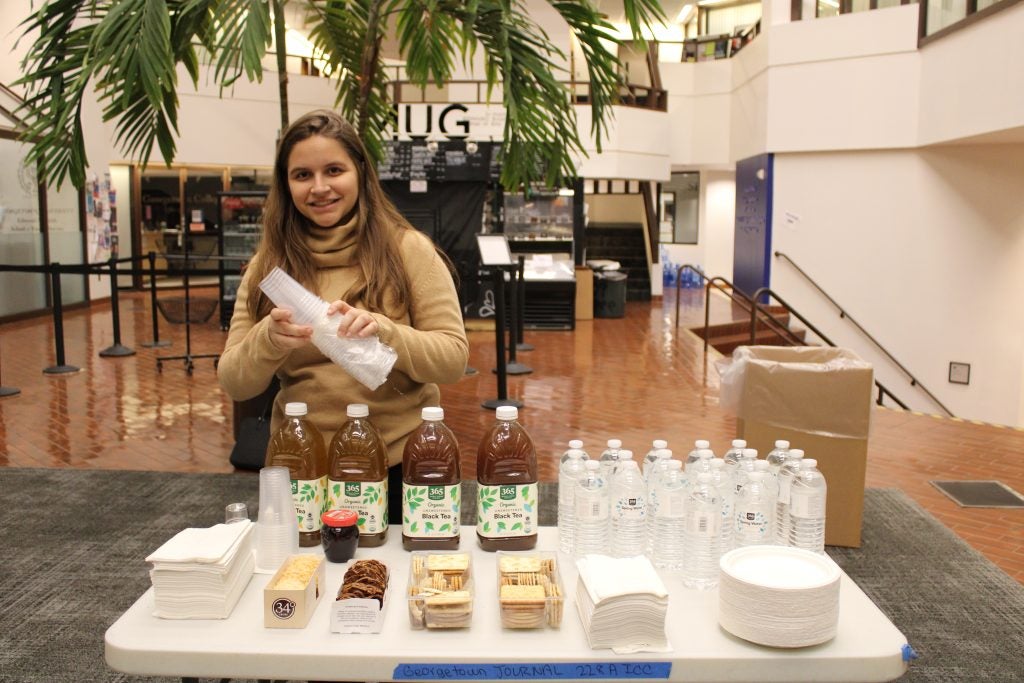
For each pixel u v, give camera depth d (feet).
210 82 48.34
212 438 18.49
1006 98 28.50
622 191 50.06
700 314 44.73
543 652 4.62
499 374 22.06
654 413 21.70
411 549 5.86
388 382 6.45
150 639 4.70
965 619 10.21
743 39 48.93
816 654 4.64
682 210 60.75
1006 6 28.14
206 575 4.92
